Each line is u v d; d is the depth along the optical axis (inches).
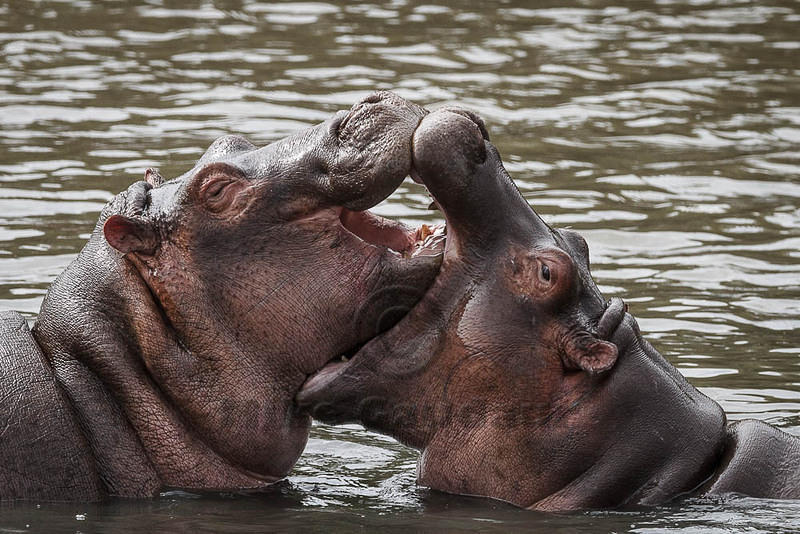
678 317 705.6
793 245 836.0
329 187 464.8
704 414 480.1
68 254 768.9
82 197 884.6
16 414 457.1
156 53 1346.0
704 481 473.1
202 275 472.4
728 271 784.9
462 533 438.9
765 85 1275.8
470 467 480.4
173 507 461.4
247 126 1074.1
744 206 918.4
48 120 1089.4
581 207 905.5
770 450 474.6
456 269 470.3
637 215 892.6
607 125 1132.5
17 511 448.8
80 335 474.9
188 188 472.4
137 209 480.1
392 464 532.4
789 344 667.4
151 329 474.3
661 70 1330.0
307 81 1234.6
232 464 487.2
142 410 475.5
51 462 457.7
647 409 470.0
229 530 439.8
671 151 1056.2
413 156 454.9
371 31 1473.9
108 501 463.8
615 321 471.2
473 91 1221.7
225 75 1254.9
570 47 1424.7
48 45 1362.0
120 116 1106.1
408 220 842.8
